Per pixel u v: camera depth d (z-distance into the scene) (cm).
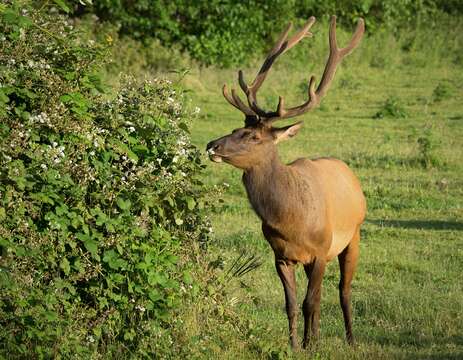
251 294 1352
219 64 4356
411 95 3966
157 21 4300
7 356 932
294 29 4772
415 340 1223
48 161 966
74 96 1002
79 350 941
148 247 1014
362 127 3197
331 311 1385
